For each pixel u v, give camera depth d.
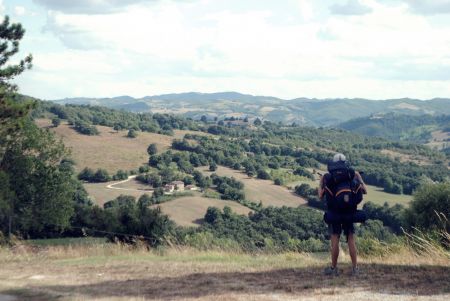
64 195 36.56
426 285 6.28
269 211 94.75
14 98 26.39
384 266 7.79
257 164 171.12
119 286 7.15
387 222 87.12
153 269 8.60
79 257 11.57
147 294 6.50
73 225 35.84
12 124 25.58
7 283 7.63
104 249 12.71
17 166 35.59
